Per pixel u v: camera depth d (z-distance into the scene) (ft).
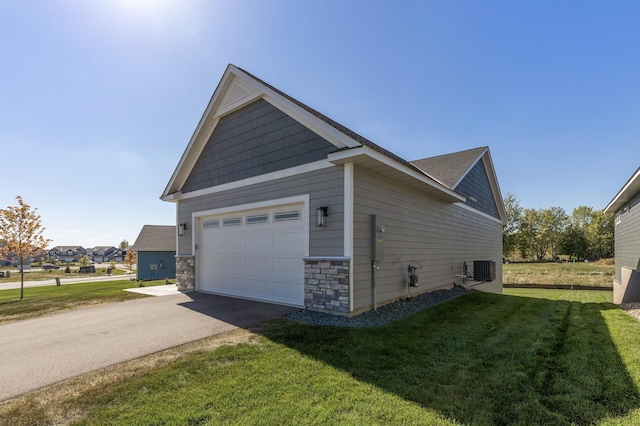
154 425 8.27
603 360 12.94
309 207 21.84
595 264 131.03
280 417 8.63
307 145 22.29
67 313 21.61
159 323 18.33
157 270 84.64
